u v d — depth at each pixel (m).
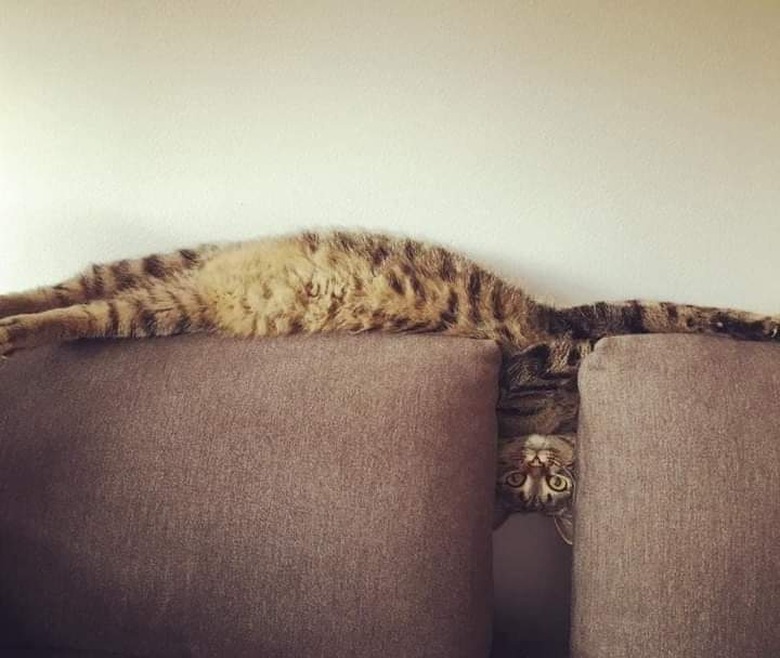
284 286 1.52
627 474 1.24
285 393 1.32
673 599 1.18
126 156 1.62
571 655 1.27
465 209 1.59
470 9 1.50
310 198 1.61
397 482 1.25
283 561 1.24
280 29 1.54
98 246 1.67
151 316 1.48
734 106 1.51
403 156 1.58
